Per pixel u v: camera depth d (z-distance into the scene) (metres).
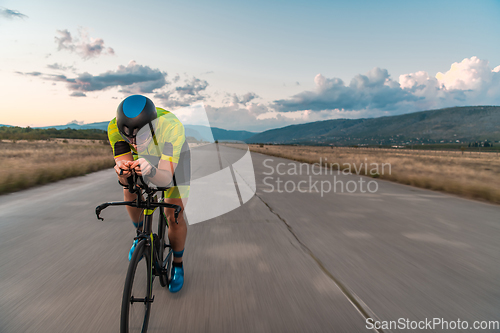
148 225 2.06
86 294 2.44
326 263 3.26
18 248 3.55
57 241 3.82
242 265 3.17
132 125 1.78
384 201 7.24
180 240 2.48
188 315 2.17
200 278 2.83
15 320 2.04
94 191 7.71
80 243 3.75
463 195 8.45
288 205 6.50
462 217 5.62
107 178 10.66
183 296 2.46
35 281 2.67
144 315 1.91
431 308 2.33
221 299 2.42
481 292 2.62
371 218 5.44
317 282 2.77
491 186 8.45
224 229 4.61
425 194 8.49
